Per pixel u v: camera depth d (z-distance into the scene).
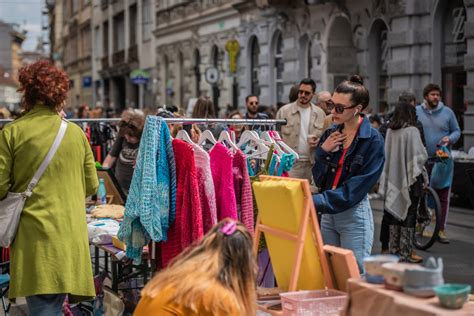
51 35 107.81
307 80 10.24
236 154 6.86
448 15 18.78
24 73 6.08
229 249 4.50
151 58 45.03
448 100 18.89
